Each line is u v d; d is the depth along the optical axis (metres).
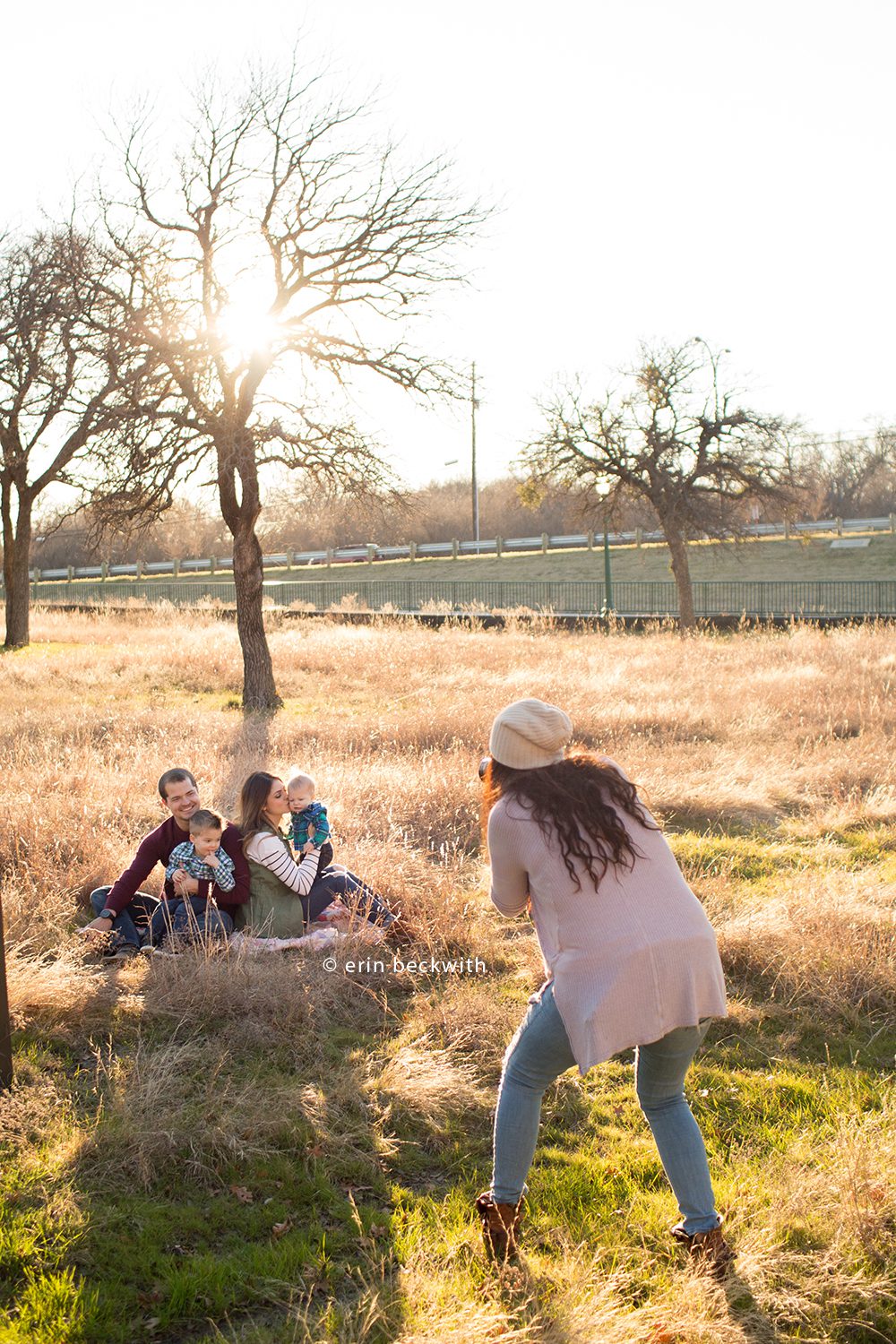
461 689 13.86
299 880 5.33
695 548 45.12
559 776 3.07
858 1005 4.77
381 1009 4.71
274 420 13.97
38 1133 3.57
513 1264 3.01
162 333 13.44
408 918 5.66
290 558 55.88
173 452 13.85
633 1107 3.95
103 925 5.22
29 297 17.20
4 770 8.29
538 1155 3.62
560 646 19.75
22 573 23.53
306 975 4.82
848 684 13.23
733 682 13.55
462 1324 2.72
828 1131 3.72
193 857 5.23
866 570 39.53
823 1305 2.91
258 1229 3.19
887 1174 3.33
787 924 5.41
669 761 9.30
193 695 15.25
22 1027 4.29
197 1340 2.74
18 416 22.28
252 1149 3.53
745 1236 3.15
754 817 8.12
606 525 29.84
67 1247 3.03
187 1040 4.30
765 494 27.53
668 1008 2.87
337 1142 3.62
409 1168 3.56
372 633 22.75
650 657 16.78
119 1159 3.43
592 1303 2.80
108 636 24.44
